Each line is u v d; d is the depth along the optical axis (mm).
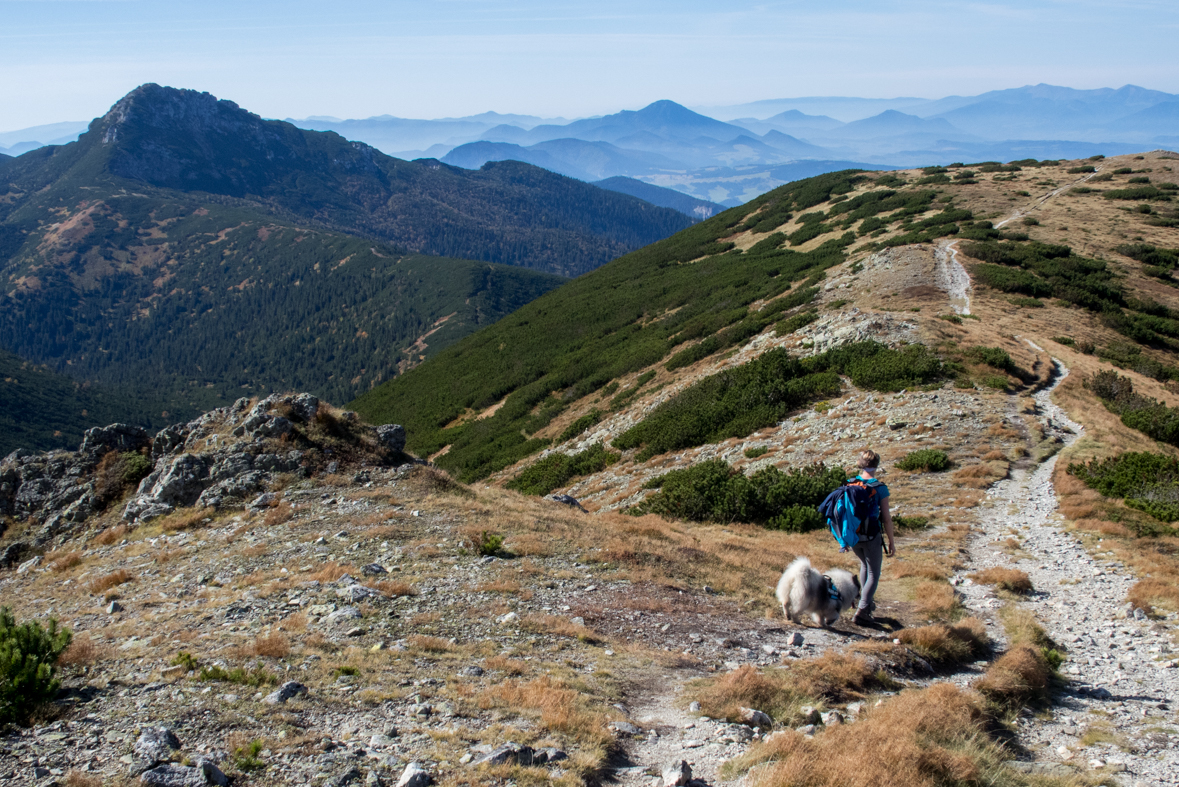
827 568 11586
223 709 4902
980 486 16719
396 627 7285
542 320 70062
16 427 199125
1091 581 10359
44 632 5594
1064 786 4477
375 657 6277
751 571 11016
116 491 16000
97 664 5914
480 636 7184
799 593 8219
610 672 6461
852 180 80750
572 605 8453
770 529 15734
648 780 4465
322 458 15266
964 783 4375
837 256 52156
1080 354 30656
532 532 12008
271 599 8320
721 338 40844
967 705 5555
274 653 6164
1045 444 19547
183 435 16797
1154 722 5727
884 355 28000
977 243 47375
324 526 12148
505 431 46312
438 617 7684
